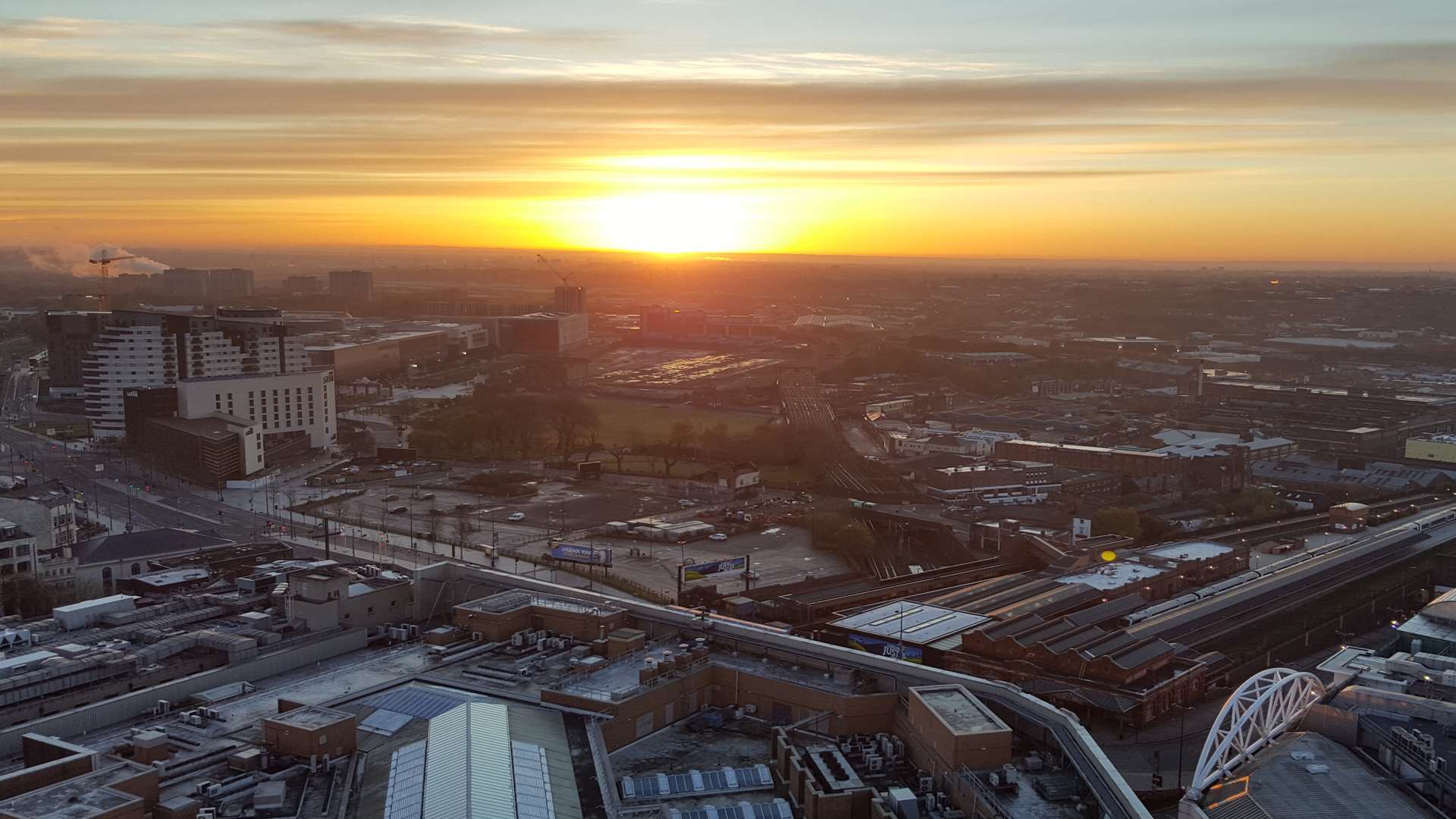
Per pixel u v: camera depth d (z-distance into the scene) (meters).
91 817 126.19
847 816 138.88
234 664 188.12
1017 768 147.00
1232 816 176.12
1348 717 197.62
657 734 171.50
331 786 146.25
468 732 154.12
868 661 177.50
